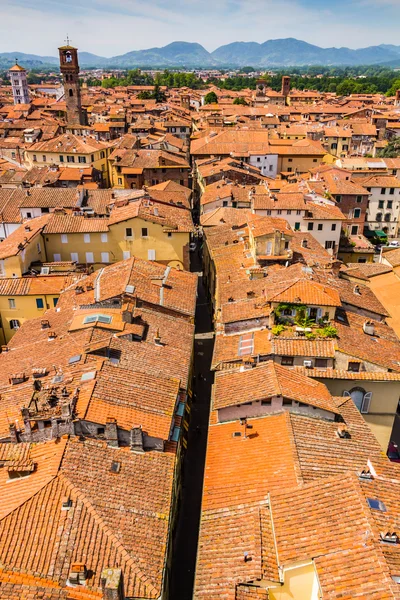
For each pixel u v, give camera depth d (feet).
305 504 110.73
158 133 615.57
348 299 193.77
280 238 224.53
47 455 133.39
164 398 154.10
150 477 134.62
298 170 506.89
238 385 155.63
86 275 240.73
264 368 158.10
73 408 139.64
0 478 131.95
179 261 282.97
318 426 146.72
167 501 130.00
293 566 99.81
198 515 160.04
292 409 149.69
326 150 563.48
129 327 186.80
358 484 110.22
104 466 132.46
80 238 274.77
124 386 152.35
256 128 619.26
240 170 421.18
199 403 210.18
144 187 347.36
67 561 110.11
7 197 330.75
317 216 315.37
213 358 178.40
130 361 169.99
